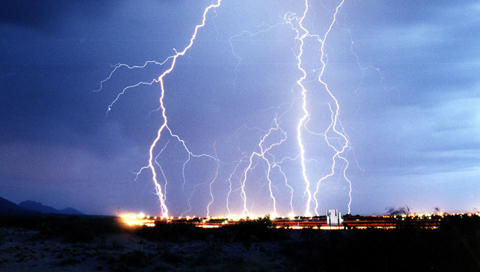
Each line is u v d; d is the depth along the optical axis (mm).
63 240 17328
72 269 11828
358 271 10703
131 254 13594
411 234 11094
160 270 12086
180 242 18172
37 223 22438
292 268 11648
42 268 11727
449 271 9875
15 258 12852
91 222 20156
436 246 10227
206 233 19500
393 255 10320
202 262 12930
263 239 18578
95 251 14984
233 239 18359
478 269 10023
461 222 12789
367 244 10961
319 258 11875
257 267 11859
